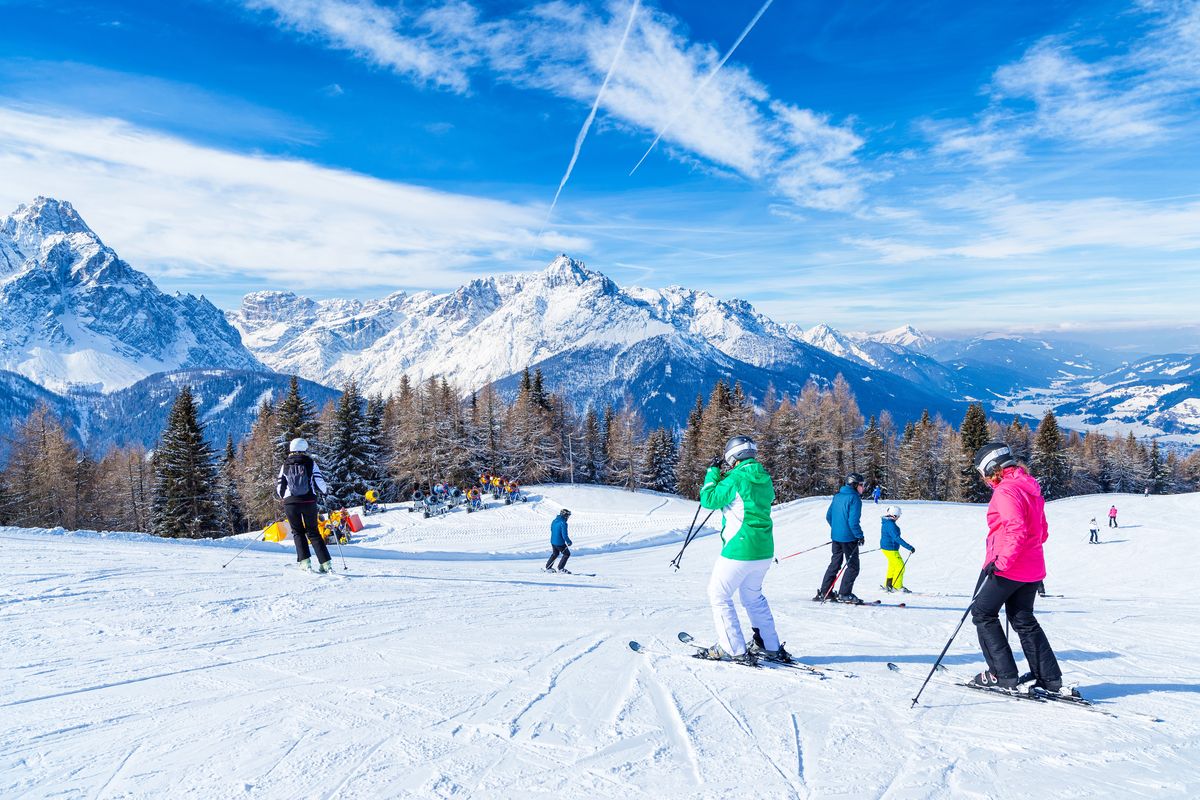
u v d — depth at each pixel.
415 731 3.46
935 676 4.77
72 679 4.30
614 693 4.14
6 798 2.72
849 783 2.95
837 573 9.57
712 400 68.19
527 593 8.42
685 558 22.53
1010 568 4.18
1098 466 91.25
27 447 49.25
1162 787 2.95
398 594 7.71
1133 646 6.18
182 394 48.00
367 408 62.28
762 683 4.44
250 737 3.36
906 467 72.38
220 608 6.50
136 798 2.73
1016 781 3.00
